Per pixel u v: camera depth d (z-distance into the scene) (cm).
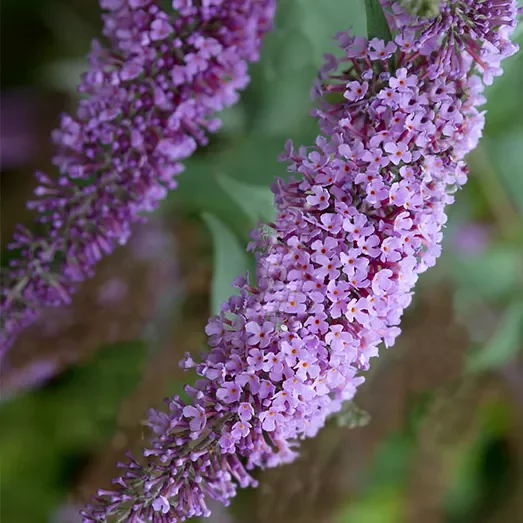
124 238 60
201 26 58
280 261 55
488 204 73
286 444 56
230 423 55
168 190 68
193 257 70
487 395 76
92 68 59
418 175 55
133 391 70
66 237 60
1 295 61
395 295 55
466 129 56
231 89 58
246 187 66
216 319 55
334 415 60
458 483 85
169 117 58
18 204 77
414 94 55
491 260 72
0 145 77
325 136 57
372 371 68
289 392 54
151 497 55
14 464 77
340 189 55
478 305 74
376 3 56
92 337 69
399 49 56
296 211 55
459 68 56
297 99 67
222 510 70
